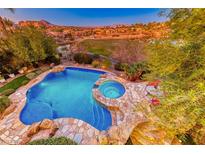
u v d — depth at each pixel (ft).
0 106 26.68
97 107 30.14
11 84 35.60
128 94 31.01
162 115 17.04
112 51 37.65
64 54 43.52
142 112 25.43
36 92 34.99
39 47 40.32
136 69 35.47
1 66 36.22
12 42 37.22
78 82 39.37
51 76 41.50
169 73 18.67
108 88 34.55
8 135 22.80
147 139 21.49
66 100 33.06
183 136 19.77
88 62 43.98
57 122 25.20
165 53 18.40
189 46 16.48
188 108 15.11
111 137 22.04
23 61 40.14
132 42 33.47
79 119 26.11
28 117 27.17
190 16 16.03
